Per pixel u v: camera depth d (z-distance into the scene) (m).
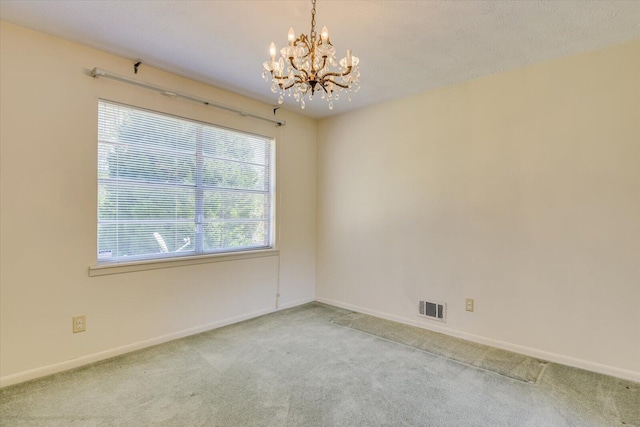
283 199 3.96
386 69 2.83
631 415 1.94
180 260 3.05
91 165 2.55
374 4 1.95
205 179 3.29
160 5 2.00
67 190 2.45
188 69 2.89
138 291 2.80
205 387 2.21
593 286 2.49
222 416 1.90
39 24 2.22
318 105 3.79
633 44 2.34
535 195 2.73
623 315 2.38
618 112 2.39
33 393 2.10
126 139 2.76
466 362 2.62
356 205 3.93
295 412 1.95
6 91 2.20
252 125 3.63
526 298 2.78
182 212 3.12
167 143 3.00
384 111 3.68
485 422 1.88
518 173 2.81
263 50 2.55
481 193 3.01
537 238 2.72
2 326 2.20
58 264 2.41
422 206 3.39
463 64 2.73
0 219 2.19
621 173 2.38
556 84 2.63
